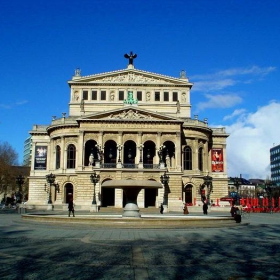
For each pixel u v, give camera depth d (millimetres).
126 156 83938
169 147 83375
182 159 83062
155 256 18000
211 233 28844
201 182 84375
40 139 91500
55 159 86812
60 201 82562
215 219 35125
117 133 80375
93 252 18969
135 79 91500
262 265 16203
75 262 16312
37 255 17984
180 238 25125
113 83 90562
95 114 79562
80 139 79875
